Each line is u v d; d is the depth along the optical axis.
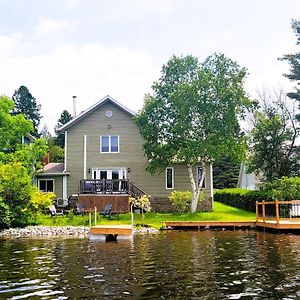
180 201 30.56
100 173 33.28
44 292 8.98
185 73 30.30
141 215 29.02
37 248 16.33
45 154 32.47
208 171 33.00
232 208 35.22
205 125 28.75
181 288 9.21
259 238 19.14
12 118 31.97
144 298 8.42
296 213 23.94
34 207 25.09
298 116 35.84
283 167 34.66
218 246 16.28
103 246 16.80
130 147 33.31
